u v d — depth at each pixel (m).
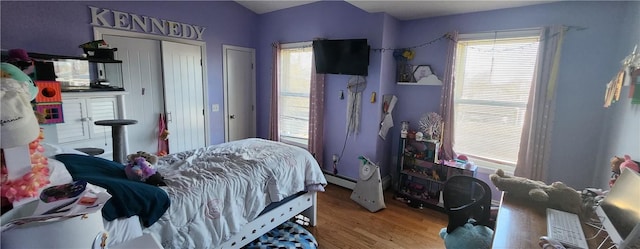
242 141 2.85
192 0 3.51
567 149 2.55
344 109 3.52
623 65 1.90
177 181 1.71
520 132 2.79
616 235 1.17
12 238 0.81
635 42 2.01
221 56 3.93
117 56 2.96
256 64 4.43
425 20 3.17
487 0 2.50
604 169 2.28
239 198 1.88
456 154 3.13
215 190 1.75
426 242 2.45
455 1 2.57
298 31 3.85
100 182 1.36
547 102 2.50
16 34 2.36
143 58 3.16
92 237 0.93
